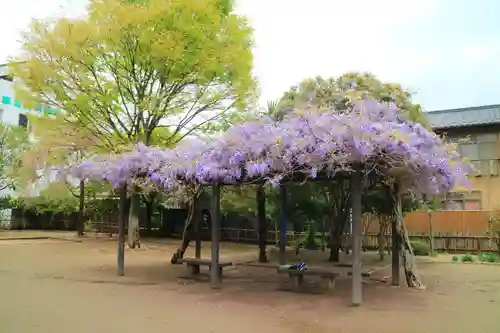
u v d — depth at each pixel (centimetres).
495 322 652
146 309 721
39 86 1580
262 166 779
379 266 1367
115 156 1056
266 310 722
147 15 1567
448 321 656
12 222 2978
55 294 840
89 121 1734
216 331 589
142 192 1273
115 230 2570
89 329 591
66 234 2583
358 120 716
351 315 692
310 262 1471
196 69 1670
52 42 1534
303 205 1673
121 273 1096
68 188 2533
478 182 2030
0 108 3062
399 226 999
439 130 2088
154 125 1825
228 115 1780
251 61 1725
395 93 1342
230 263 1052
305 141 740
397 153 732
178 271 1172
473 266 1378
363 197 1473
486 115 2122
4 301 768
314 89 1373
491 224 1734
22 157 2078
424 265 1404
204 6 1594
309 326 620
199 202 1284
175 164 938
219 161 852
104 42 1612
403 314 701
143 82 1762
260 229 1485
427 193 930
